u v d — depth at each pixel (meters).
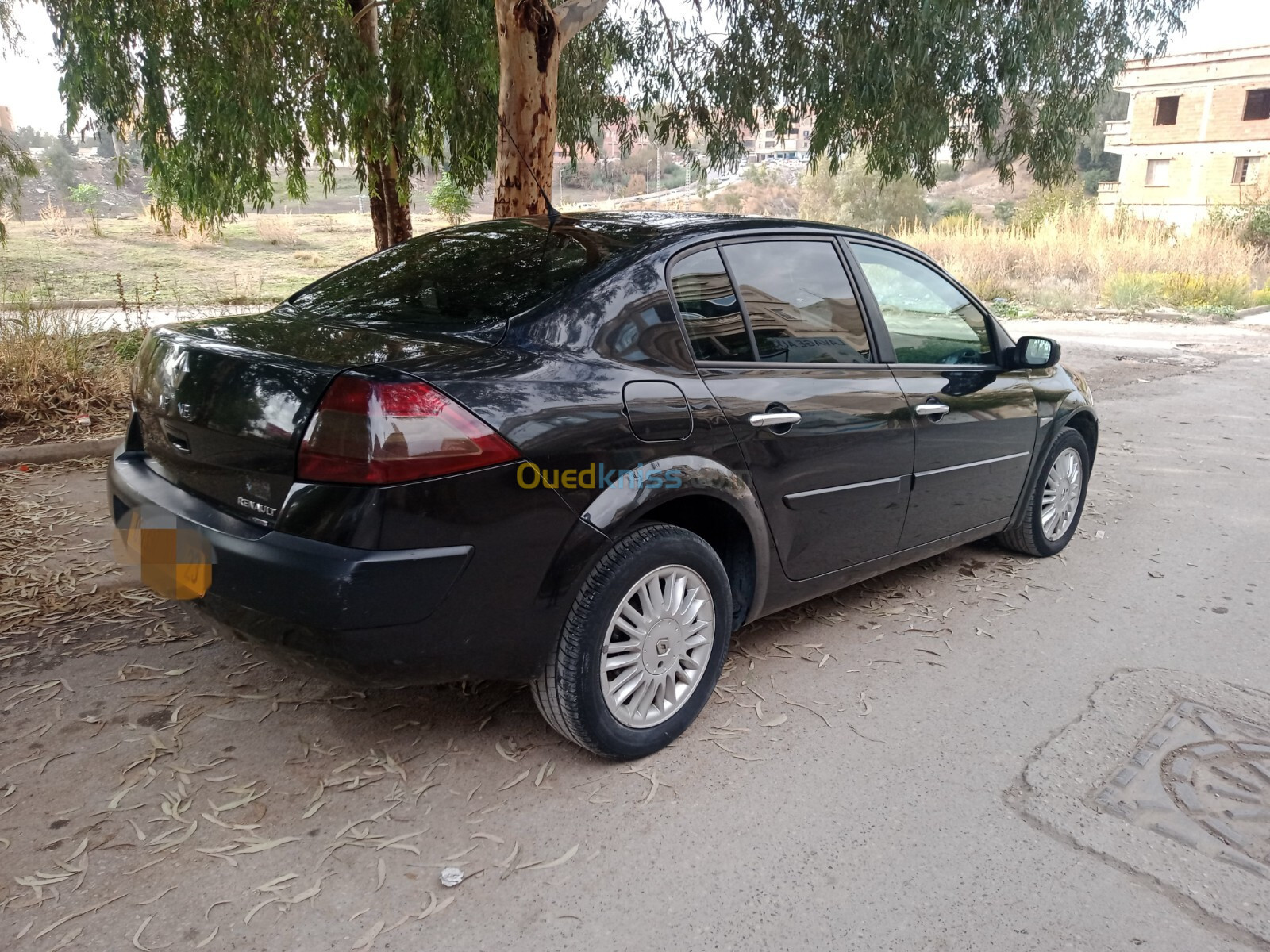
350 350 2.54
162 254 23.94
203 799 2.61
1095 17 8.50
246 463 2.45
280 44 7.66
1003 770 2.87
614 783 2.76
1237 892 2.34
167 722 2.99
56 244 24.25
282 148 7.99
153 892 2.24
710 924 2.20
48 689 3.17
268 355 2.51
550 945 2.12
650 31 8.95
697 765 2.87
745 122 8.97
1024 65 8.13
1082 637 3.89
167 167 8.54
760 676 3.48
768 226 3.38
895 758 2.93
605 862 2.40
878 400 3.49
